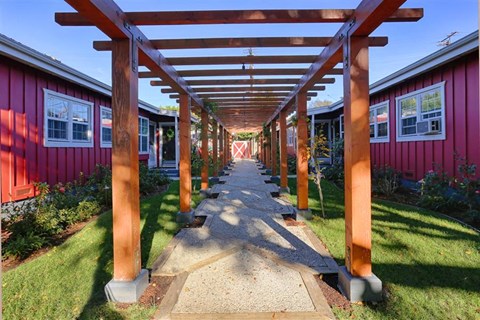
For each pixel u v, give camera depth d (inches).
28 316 77.0
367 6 75.5
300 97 170.7
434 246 117.1
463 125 191.2
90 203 176.4
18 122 180.1
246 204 215.6
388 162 284.5
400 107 264.4
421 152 234.5
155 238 136.4
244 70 149.3
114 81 87.1
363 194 85.4
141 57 104.3
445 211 170.9
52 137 213.0
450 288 87.0
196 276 98.9
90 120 261.9
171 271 102.8
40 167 199.2
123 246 86.3
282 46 110.6
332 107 404.5
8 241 122.6
